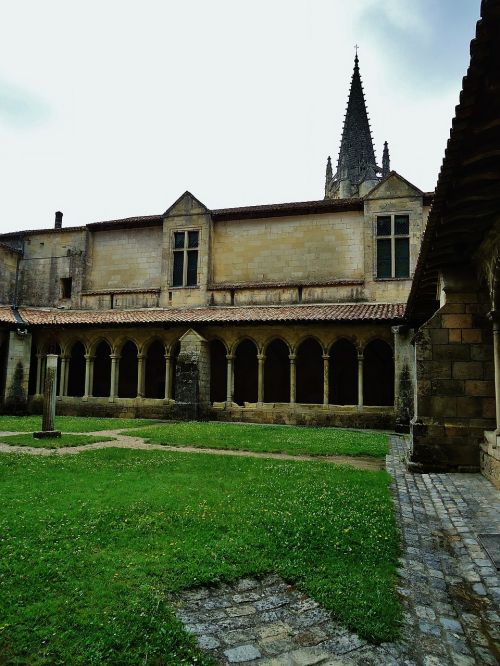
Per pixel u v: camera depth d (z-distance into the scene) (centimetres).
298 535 540
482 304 988
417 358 996
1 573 427
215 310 2220
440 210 708
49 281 2623
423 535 585
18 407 2172
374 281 2145
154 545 503
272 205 2414
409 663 329
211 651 335
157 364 2558
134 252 2559
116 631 342
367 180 4947
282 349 2409
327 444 1259
